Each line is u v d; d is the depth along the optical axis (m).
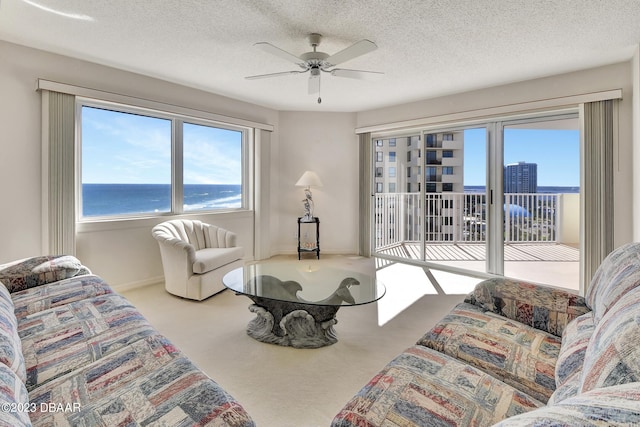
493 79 3.50
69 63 2.97
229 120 4.31
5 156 2.70
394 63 3.07
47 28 2.46
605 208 3.08
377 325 2.57
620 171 3.02
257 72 3.37
